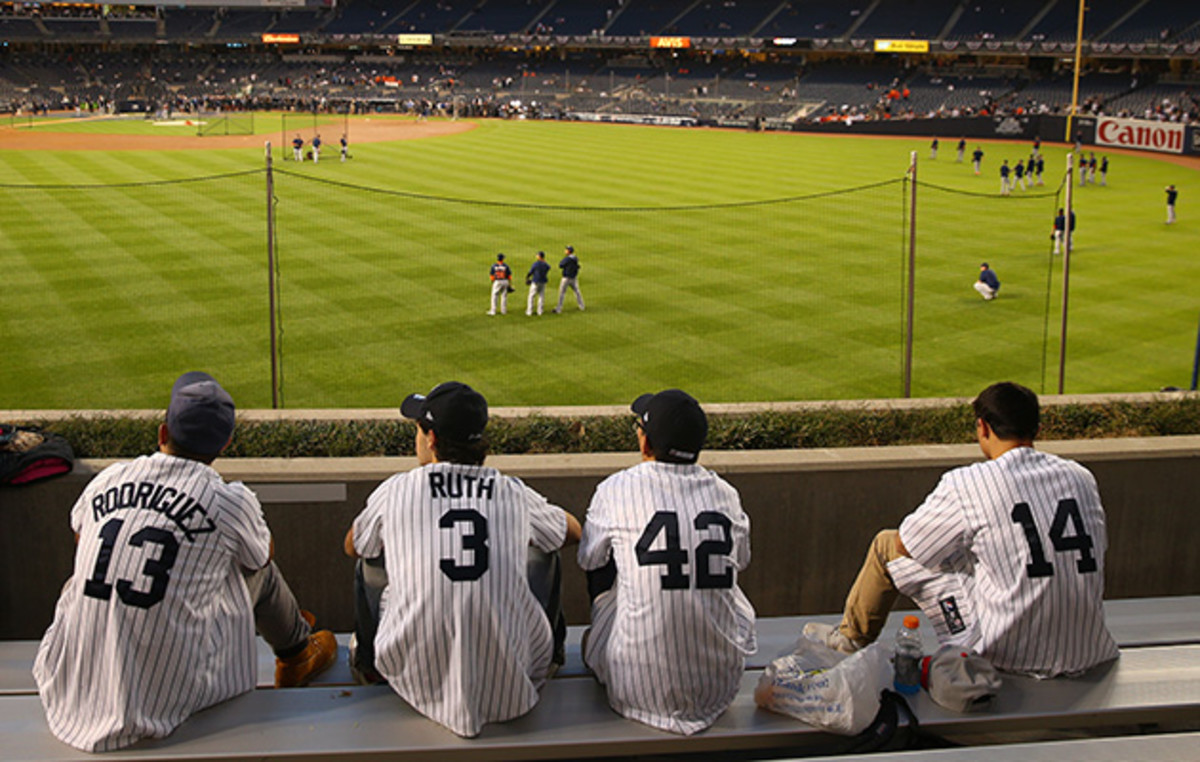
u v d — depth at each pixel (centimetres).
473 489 425
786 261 2830
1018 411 462
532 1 9956
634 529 424
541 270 2228
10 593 673
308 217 3334
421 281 2525
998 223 3528
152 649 392
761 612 730
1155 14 7238
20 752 383
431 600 396
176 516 408
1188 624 555
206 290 2377
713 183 4447
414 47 10300
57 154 5159
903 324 2209
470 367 1900
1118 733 450
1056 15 7644
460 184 4253
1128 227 3494
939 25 8044
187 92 9812
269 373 1839
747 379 1859
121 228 3080
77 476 659
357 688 428
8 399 1678
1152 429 835
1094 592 435
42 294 2314
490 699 401
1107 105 7062
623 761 421
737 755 426
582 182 4397
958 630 472
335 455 748
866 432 802
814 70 8850
